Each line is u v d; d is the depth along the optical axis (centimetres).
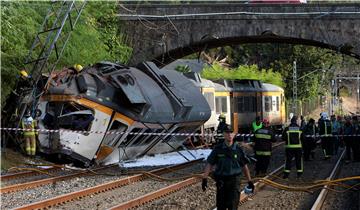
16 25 3766
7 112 3384
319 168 3234
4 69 3550
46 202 1856
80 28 4512
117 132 3011
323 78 11406
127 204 1817
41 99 3011
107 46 5247
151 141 3400
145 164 3178
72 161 2959
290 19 5319
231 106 5291
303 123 3981
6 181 2503
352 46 5238
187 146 4275
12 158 3128
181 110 3475
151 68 3519
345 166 3425
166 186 2381
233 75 8875
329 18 5262
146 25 5456
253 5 5344
